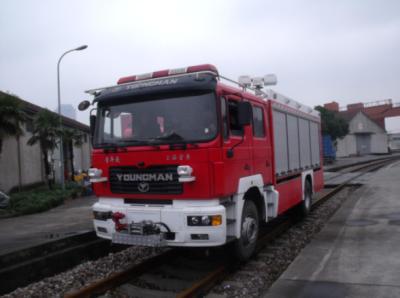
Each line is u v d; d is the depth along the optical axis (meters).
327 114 52.94
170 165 6.39
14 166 22.61
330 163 45.34
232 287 6.31
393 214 10.71
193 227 6.16
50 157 27.44
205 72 6.39
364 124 74.62
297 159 10.55
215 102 6.30
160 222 6.39
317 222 11.09
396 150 95.50
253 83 8.42
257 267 7.28
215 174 6.16
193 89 6.41
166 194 6.43
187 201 6.34
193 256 8.01
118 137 6.98
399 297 5.11
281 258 7.86
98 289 6.17
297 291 5.50
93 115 7.35
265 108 8.46
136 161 6.66
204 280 6.23
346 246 7.69
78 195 21.64
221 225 6.16
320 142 13.56
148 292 6.22
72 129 29.09
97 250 8.77
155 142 6.52
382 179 21.00
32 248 7.44
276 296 5.37
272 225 10.59
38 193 19.80
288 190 9.78
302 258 7.04
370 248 7.45
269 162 8.46
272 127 8.67
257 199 8.04
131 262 7.84
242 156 7.05
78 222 12.09
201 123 6.33
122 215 6.70
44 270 7.47
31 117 24.84
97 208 7.10
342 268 6.36
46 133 23.03
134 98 6.91
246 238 7.18
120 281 6.59
